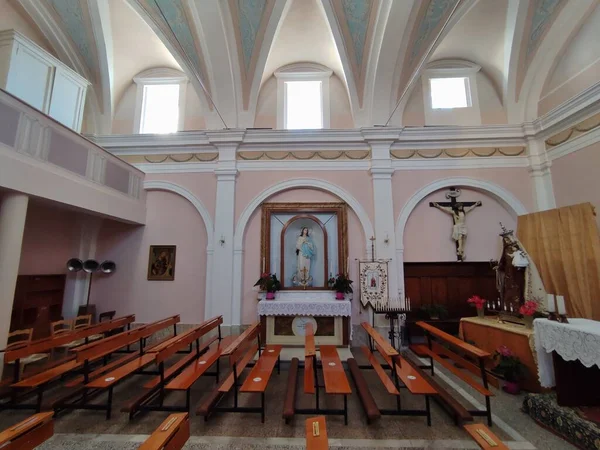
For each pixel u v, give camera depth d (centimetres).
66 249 654
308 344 372
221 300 621
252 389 301
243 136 670
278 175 673
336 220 661
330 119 716
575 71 559
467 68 705
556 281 514
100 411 336
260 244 657
